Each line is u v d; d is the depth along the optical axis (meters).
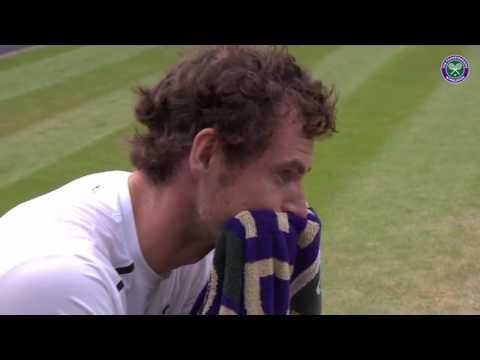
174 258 1.19
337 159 5.29
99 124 6.39
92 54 9.01
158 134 1.16
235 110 1.04
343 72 7.90
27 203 1.21
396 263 3.79
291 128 1.06
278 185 1.08
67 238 1.08
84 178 1.29
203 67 1.10
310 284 1.19
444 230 4.14
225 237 1.07
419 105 6.65
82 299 1.01
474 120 6.12
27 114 6.79
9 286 1.00
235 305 1.07
